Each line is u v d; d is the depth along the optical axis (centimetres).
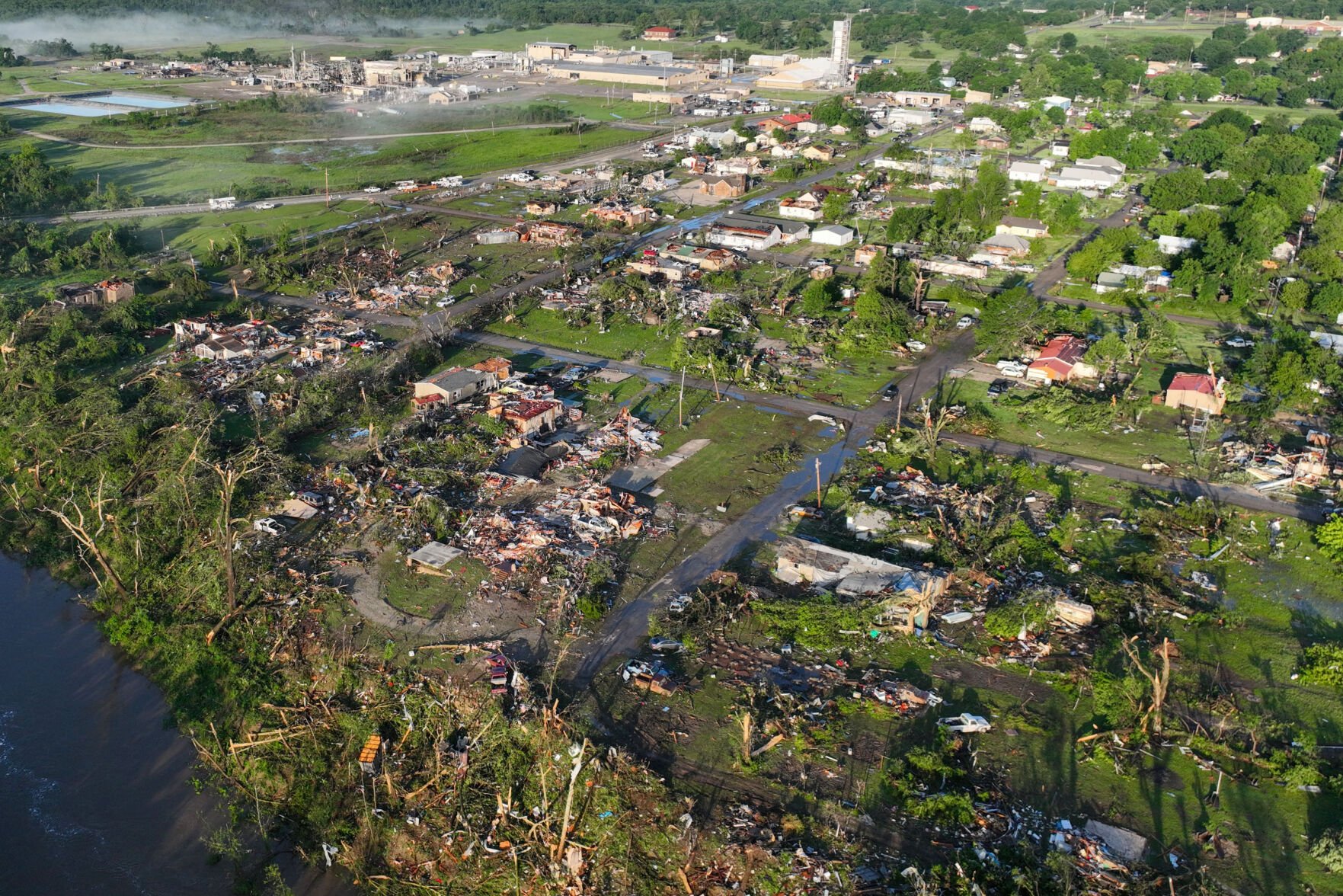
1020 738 6091
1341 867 5122
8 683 7281
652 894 5256
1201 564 7906
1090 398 10706
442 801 5984
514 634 6981
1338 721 6222
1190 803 5619
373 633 7025
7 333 11950
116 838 6041
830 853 5281
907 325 12456
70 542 8831
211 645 7294
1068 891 4925
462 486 8919
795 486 9044
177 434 9581
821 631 6950
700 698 6412
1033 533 8256
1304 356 11069
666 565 7794
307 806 6191
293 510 8475
